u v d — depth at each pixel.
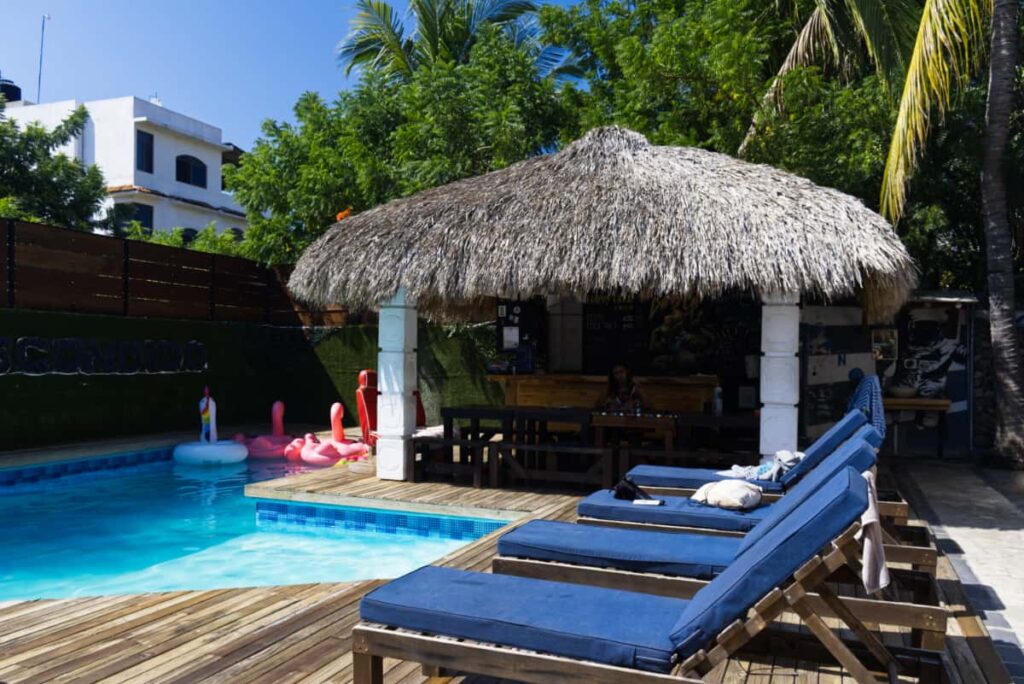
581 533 4.23
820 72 12.80
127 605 4.43
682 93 12.11
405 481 8.35
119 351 12.56
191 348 14.02
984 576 5.18
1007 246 9.60
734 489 4.87
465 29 18.39
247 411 15.30
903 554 4.11
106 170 24.77
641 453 7.52
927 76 8.80
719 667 3.39
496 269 7.32
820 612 2.93
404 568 6.31
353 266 8.02
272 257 16.75
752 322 11.60
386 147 16.45
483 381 13.97
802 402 9.79
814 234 6.75
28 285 11.19
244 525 7.87
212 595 4.63
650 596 3.11
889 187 9.43
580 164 8.31
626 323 12.26
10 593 5.64
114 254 12.62
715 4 12.37
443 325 14.21
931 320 10.97
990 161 9.55
